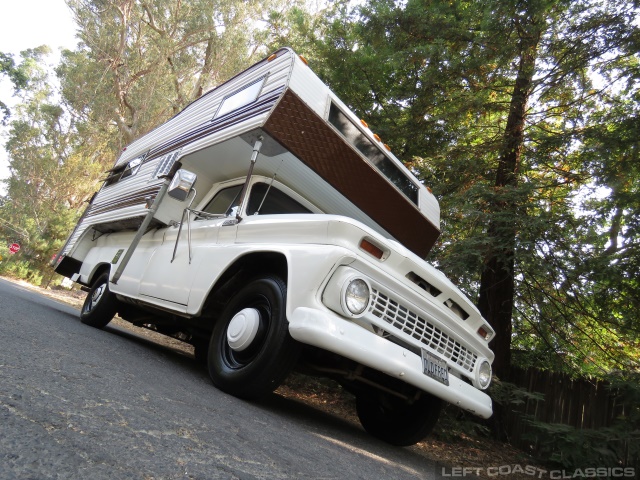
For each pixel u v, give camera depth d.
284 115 4.05
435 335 3.44
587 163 7.45
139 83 25.39
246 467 1.86
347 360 3.60
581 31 7.54
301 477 1.97
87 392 2.21
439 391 3.31
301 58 4.34
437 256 7.62
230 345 3.49
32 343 3.02
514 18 7.84
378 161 4.94
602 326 7.49
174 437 1.94
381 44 9.44
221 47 24.52
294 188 4.80
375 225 5.18
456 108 8.92
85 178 29.56
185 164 5.30
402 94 9.45
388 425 4.37
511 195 6.84
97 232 7.68
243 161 4.72
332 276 3.08
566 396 6.87
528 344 8.82
